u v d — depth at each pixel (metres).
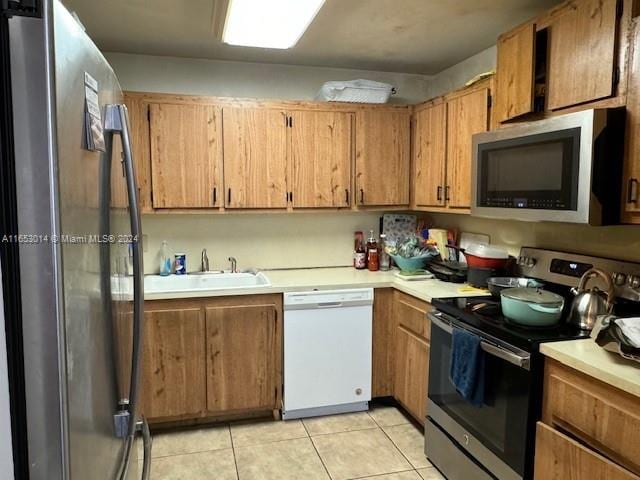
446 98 2.81
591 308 1.83
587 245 2.22
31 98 0.72
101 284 1.00
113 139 1.13
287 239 3.40
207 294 2.67
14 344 0.75
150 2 2.19
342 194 3.16
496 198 2.21
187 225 3.20
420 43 2.81
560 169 1.80
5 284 0.73
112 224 1.11
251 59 3.13
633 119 1.61
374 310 2.94
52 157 0.74
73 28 0.83
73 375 0.81
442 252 3.10
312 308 2.81
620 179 1.67
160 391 2.68
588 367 1.45
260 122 2.97
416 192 3.21
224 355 2.75
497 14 2.36
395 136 3.22
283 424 2.82
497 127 2.29
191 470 2.36
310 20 2.15
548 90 1.97
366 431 2.74
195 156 2.89
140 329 1.20
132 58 3.00
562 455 1.56
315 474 2.32
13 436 0.76
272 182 3.02
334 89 3.05
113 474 1.09
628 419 1.34
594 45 1.73
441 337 2.27
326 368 2.88
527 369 1.68
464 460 2.09
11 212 0.73
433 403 2.37
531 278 2.42
